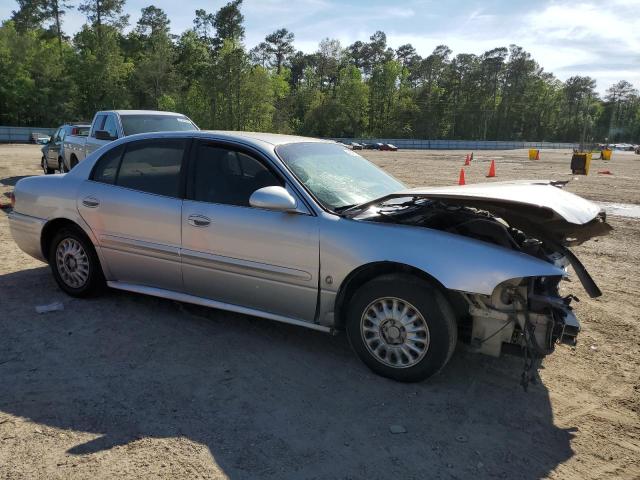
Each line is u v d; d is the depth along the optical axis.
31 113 68.88
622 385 3.73
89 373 3.67
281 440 2.96
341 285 3.71
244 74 80.81
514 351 3.48
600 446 3.00
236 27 99.75
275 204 3.69
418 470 2.73
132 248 4.59
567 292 5.79
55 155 14.55
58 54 73.56
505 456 2.88
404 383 3.63
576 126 142.50
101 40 77.19
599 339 4.53
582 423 3.24
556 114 142.88
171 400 3.35
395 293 3.50
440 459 2.83
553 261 3.59
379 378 3.70
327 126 107.00
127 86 82.31
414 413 3.27
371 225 3.67
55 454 2.78
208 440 2.94
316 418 3.19
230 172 4.24
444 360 3.46
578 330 3.30
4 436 2.92
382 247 3.54
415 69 133.75
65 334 4.30
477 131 128.75
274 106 88.25
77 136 11.97
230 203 4.14
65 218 4.96
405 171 25.67
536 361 3.66
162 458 2.77
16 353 3.95
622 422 3.26
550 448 2.97
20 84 67.25
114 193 4.69
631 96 157.00
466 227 3.79
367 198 4.22
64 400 3.31
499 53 131.00
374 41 133.75
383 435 3.03
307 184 4.00
